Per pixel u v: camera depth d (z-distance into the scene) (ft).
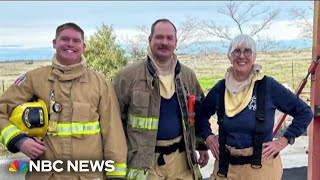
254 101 9.93
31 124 9.11
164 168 10.69
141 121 10.49
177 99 10.65
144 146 10.48
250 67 9.95
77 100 9.32
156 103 10.46
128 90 10.68
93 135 9.48
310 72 12.34
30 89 9.43
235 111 10.02
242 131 10.01
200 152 11.81
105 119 9.68
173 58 10.75
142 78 10.57
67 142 9.27
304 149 19.06
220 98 10.30
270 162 10.21
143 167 10.44
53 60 9.45
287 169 17.13
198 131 11.18
